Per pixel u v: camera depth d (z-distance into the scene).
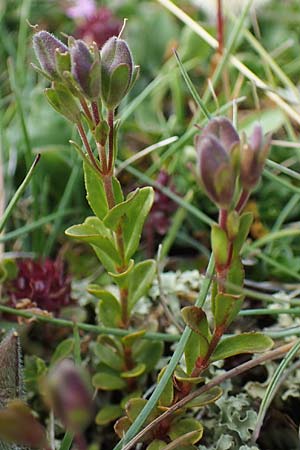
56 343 0.17
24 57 0.23
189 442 0.14
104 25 0.23
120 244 0.15
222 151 0.12
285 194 0.20
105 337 0.16
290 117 0.20
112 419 0.16
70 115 0.14
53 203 0.20
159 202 0.19
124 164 0.18
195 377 0.14
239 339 0.14
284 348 0.15
